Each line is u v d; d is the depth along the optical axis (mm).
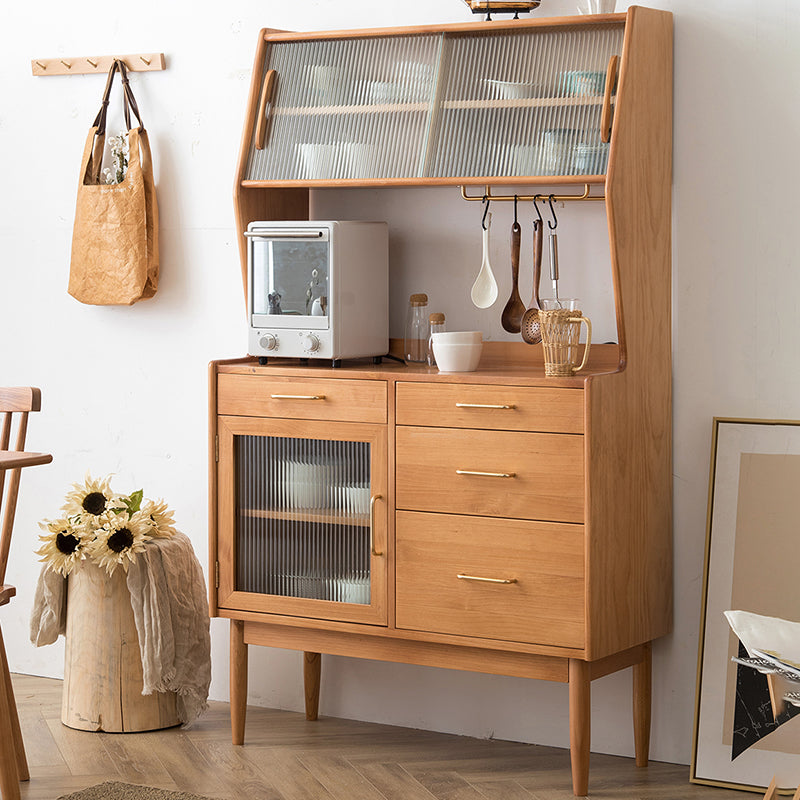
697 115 3266
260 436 3426
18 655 4332
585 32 3178
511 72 3242
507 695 3605
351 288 3402
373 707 3791
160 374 4066
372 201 3709
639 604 3221
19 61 4188
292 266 3406
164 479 4090
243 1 3848
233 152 3896
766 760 3156
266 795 3172
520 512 3074
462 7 3541
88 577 3623
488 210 3543
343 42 3482
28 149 4199
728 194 3248
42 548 3656
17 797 2973
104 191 3939
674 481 3365
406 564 3230
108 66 4027
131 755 3469
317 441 3342
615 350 3350
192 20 3922
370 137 3383
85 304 4137
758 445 3227
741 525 3223
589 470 2973
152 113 4000
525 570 3078
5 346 4297
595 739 3510
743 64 3205
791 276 3199
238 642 3529
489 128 3238
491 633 3135
